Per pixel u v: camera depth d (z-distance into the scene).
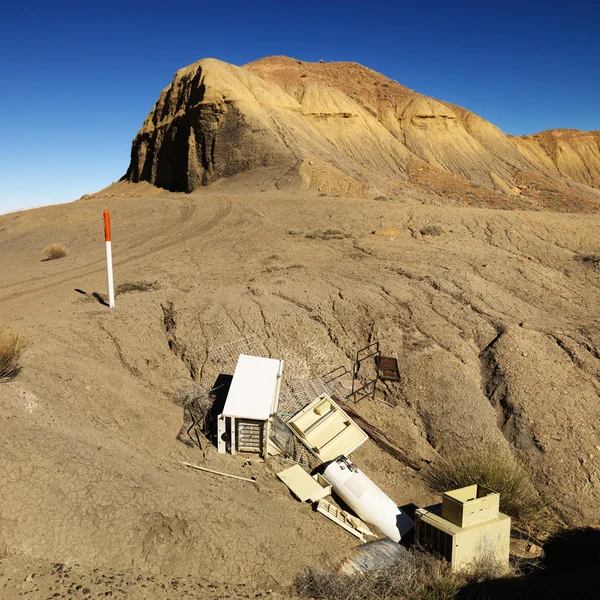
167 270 21.67
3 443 6.89
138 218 39.38
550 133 111.31
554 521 9.93
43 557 5.93
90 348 12.63
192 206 40.84
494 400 12.88
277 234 28.08
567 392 12.70
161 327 14.13
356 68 109.44
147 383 12.08
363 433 10.95
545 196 73.50
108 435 8.98
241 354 12.09
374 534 8.73
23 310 16.02
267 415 9.76
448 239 24.52
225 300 15.76
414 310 15.76
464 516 7.56
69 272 23.52
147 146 76.12
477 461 10.59
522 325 15.18
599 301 17.59
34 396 8.86
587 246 23.00
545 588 7.05
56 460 6.94
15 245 37.91
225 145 63.31
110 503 6.67
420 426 12.41
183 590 6.05
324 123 81.12
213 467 9.41
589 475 10.84
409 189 58.62
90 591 5.55
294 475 9.60
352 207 32.81
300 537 7.81
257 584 6.63
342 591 6.65
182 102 71.38
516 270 19.62
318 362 13.80
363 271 19.30
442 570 7.32
